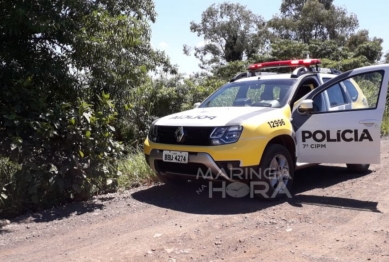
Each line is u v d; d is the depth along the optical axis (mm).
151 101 11523
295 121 6500
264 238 4727
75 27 7496
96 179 6559
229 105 7004
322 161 6383
